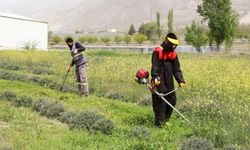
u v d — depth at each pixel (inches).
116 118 435.5
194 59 1168.2
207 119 393.1
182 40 4242.1
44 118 418.9
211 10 1790.1
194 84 541.6
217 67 784.3
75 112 420.5
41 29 2313.0
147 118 432.1
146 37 4480.8
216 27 1780.3
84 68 581.9
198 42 1969.7
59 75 805.2
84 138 343.0
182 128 387.9
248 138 327.9
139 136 349.7
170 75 397.4
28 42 2207.2
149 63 876.0
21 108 455.5
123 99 567.5
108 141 341.4
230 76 592.4
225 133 335.0
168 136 357.4
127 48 2539.4
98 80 663.8
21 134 344.8
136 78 403.9
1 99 496.1
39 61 1090.1
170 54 395.5
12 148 297.7
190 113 426.0
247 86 500.4
